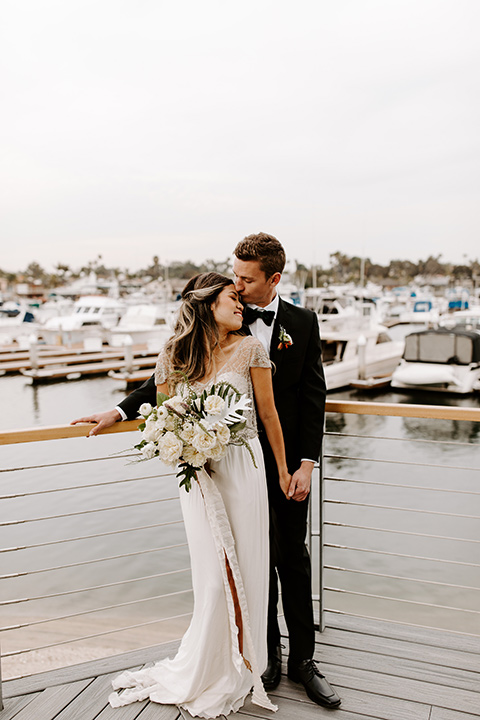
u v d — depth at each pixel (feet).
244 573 6.43
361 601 17.58
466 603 17.42
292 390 6.91
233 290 6.28
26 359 73.97
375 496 27.55
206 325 6.20
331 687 6.82
